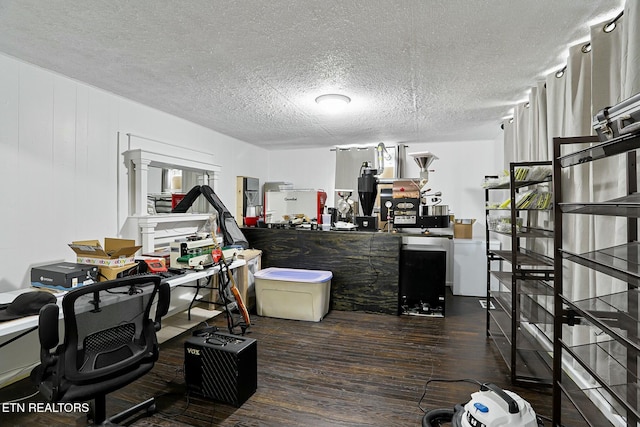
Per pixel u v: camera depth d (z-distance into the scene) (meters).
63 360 1.44
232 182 4.96
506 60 2.35
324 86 2.88
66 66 2.48
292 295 3.51
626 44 1.61
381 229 4.02
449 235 3.61
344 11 1.76
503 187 2.82
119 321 1.74
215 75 2.64
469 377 2.33
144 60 2.38
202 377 2.07
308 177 5.90
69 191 2.71
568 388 1.74
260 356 2.66
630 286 1.56
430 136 4.81
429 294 3.62
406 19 1.84
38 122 2.49
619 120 1.07
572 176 2.20
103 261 2.20
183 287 3.78
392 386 2.21
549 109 2.54
